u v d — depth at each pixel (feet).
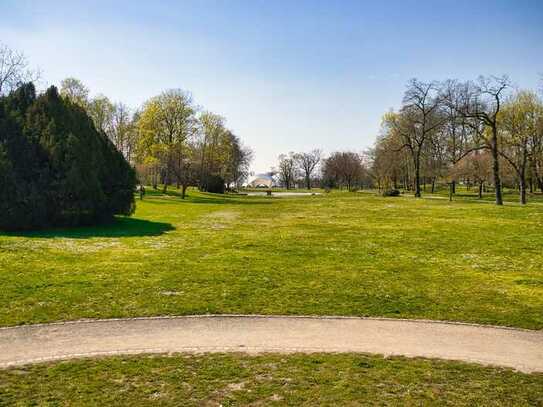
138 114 278.05
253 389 29.30
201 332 39.17
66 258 65.62
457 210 150.30
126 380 30.32
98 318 42.09
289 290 51.70
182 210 159.22
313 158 541.75
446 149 293.64
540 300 49.47
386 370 32.24
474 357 34.76
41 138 95.71
